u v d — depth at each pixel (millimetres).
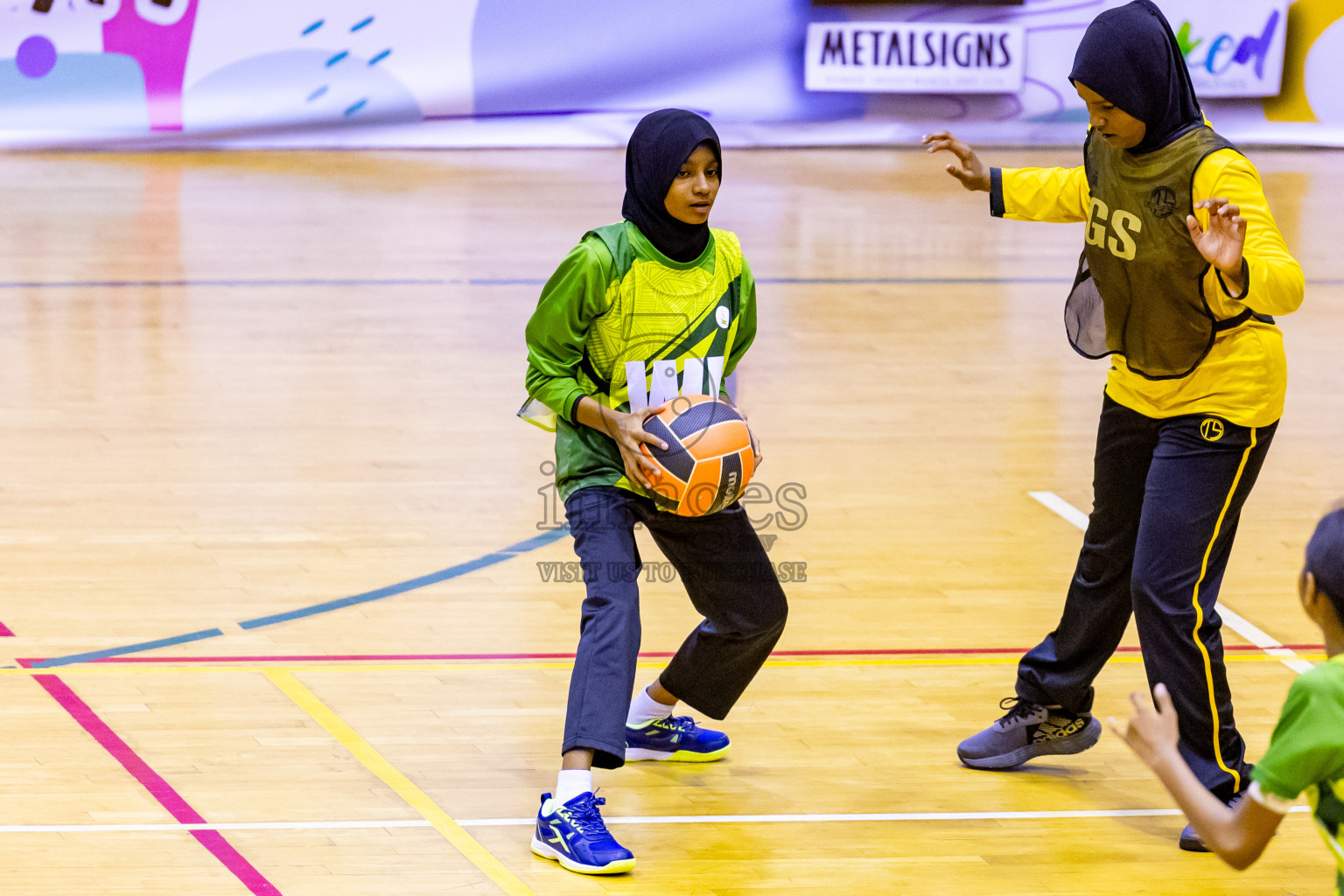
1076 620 9805
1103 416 9555
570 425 9156
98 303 23859
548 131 40375
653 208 8703
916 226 31969
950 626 12633
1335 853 5969
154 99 38125
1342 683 5758
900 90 41031
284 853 8711
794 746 10469
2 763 9719
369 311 23969
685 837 9117
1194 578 8875
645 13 40000
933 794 9805
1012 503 15906
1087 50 8469
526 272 26844
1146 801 9797
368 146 39562
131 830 8898
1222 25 41219
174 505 15203
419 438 17766
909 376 21094
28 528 14406
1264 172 38281
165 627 12141
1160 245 8578
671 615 12758
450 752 10133
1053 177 9672
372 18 38875
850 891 8492
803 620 12688
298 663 11531
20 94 37406
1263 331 8789
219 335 22219
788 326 23750
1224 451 8859
